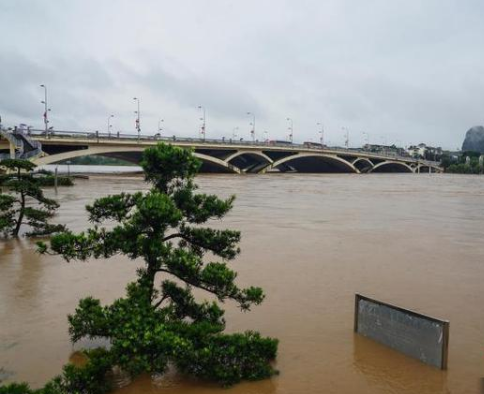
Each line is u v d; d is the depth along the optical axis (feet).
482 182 286.66
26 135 197.47
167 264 25.50
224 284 25.61
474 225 83.51
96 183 196.95
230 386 23.21
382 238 67.67
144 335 21.44
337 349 27.73
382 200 138.41
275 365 25.62
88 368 21.45
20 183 65.36
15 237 66.80
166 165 26.13
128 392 22.35
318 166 468.75
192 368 23.61
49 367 25.49
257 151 324.39
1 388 19.25
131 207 26.40
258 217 91.45
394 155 541.75
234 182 221.66
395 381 23.75
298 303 36.81
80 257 24.27
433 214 101.86
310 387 23.16
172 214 24.20
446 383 23.49
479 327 31.76
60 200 120.88
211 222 83.30
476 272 47.32
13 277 44.57
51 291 40.16
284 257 53.83
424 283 42.98
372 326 29.17
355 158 456.04
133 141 241.76
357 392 22.62
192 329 23.53
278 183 221.87
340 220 88.07
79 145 224.94
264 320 32.94
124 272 46.55
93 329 22.54
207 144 288.92
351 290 40.57
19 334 30.27
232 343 24.06
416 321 26.23
